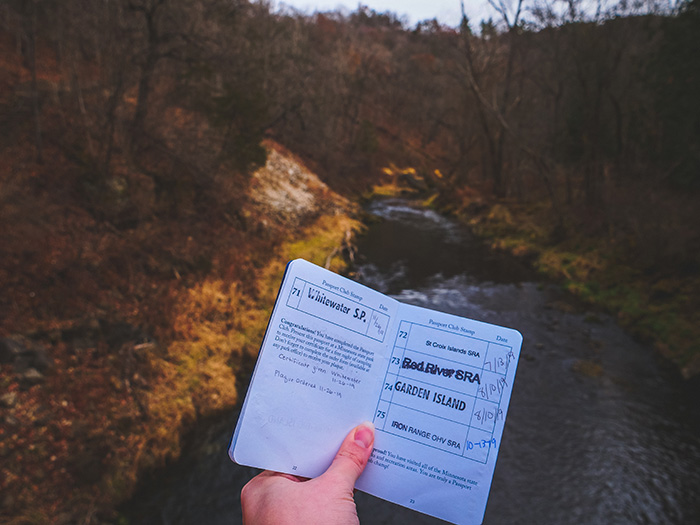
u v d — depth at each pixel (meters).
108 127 11.73
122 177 11.07
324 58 29.36
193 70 12.30
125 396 6.90
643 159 18.69
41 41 14.17
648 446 7.79
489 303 13.27
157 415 6.91
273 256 13.20
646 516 6.45
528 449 7.65
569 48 19.47
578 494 6.79
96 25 11.39
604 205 17.75
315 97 24.31
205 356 8.48
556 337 11.36
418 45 54.59
